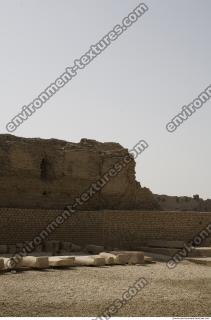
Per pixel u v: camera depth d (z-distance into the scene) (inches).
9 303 587.5
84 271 898.1
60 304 592.1
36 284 730.2
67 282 759.1
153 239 1411.2
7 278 779.4
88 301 614.5
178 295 677.3
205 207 2140.7
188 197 2154.3
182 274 903.7
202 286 768.3
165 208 2048.5
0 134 1434.5
